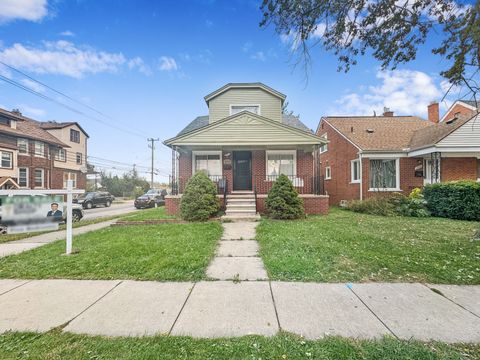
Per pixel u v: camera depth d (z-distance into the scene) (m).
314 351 2.19
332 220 8.96
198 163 12.45
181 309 2.99
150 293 3.44
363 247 5.31
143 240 6.20
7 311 2.99
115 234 7.22
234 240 6.29
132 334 2.50
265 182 12.20
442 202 9.92
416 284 3.62
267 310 2.94
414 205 10.45
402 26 5.02
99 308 3.04
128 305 3.11
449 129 11.67
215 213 9.94
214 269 4.31
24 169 21.38
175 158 11.50
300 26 5.24
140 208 21.53
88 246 5.90
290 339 2.37
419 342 2.32
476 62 4.75
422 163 13.05
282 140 10.80
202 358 2.13
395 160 13.26
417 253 4.89
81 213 12.50
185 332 2.53
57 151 25.45
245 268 4.35
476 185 9.24
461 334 2.44
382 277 3.86
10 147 19.41
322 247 5.28
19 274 4.20
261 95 13.30
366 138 14.27
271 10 5.07
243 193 11.63
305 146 11.58
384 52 5.42
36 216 5.17
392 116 17.70
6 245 6.80
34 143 22.33
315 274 3.97
